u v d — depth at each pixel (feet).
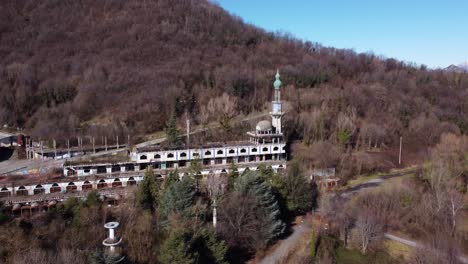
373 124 581.94
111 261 206.69
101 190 363.15
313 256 286.25
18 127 621.72
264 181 320.91
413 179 435.12
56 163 442.09
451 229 318.45
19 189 354.74
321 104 613.52
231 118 581.12
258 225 294.66
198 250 247.09
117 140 519.19
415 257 275.39
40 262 206.39
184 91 652.48
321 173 436.76
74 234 253.03
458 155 438.81
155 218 290.35
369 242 304.09
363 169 490.08
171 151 426.51
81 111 636.89
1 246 220.64
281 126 499.92
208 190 321.93
